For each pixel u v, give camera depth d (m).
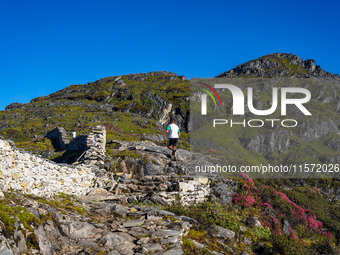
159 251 8.62
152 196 14.66
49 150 31.17
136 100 111.00
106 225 9.82
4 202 7.68
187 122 99.81
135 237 9.34
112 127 57.06
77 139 28.50
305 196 25.14
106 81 153.00
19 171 9.77
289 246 13.67
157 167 19.02
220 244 11.65
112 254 7.94
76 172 14.54
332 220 22.36
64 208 10.18
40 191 11.01
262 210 18.12
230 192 18.14
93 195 14.41
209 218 13.91
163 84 136.62
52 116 80.38
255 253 12.77
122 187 16.06
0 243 5.93
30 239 7.02
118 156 19.91
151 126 71.31
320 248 17.48
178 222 10.85
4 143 8.94
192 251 9.84
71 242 8.17
